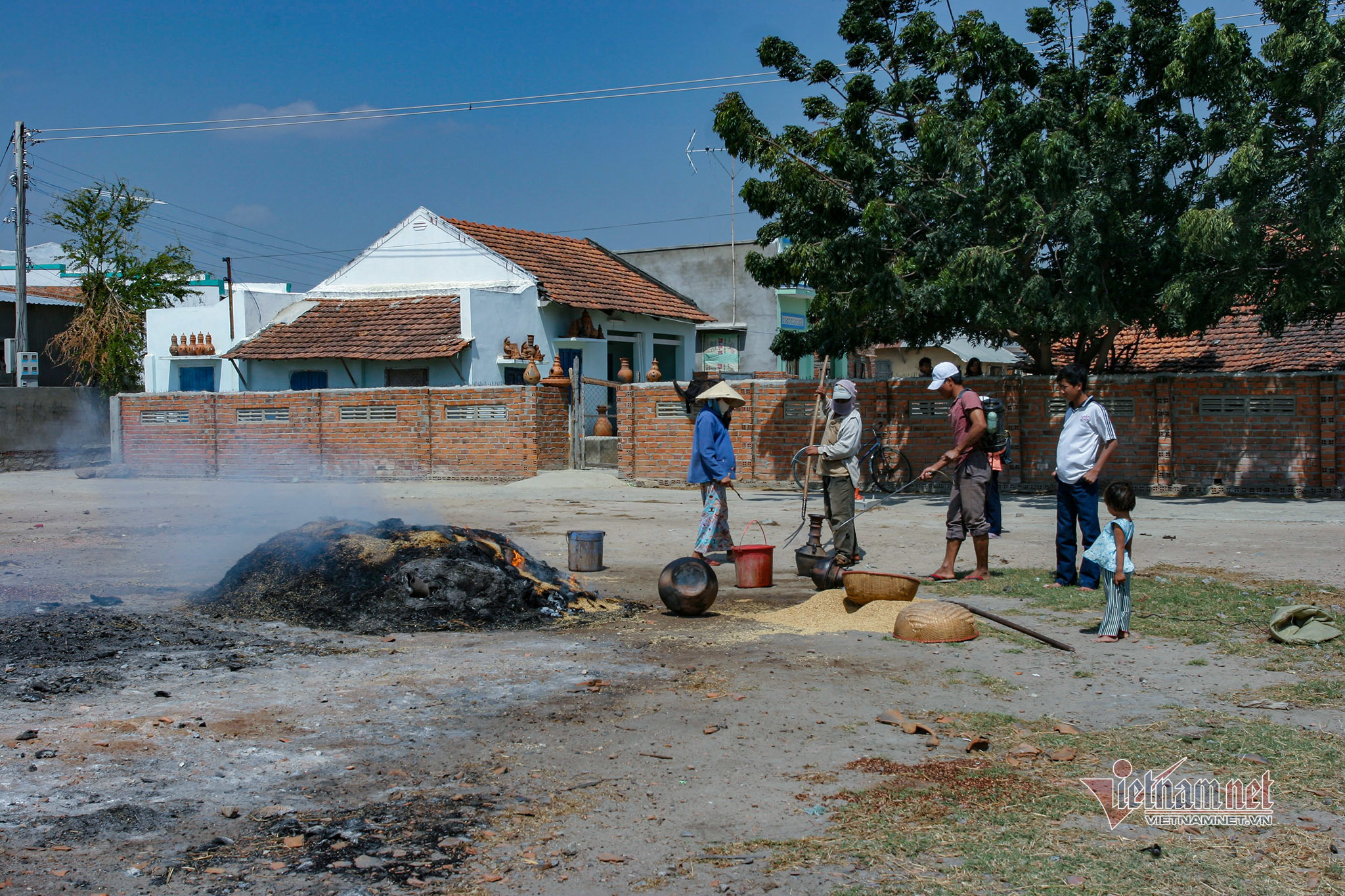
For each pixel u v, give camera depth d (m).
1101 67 17.92
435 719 5.75
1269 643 7.36
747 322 34.44
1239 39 15.60
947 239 17.22
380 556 8.94
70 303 37.06
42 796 4.55
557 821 4.34
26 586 9.77
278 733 5.48
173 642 7.62
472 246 28.69
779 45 18.66
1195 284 16.41
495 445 22.30
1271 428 17.42
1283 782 4.72
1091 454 9.28
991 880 3.79
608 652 7.34
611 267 33.44
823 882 3.79
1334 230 15.08
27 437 27.53
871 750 5.21
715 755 5.14
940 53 17.88
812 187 17.34
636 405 20.88
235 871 3.86
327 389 24.91
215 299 40.59
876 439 18.14
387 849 4.05
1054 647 7.27
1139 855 3.99
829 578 9.59
